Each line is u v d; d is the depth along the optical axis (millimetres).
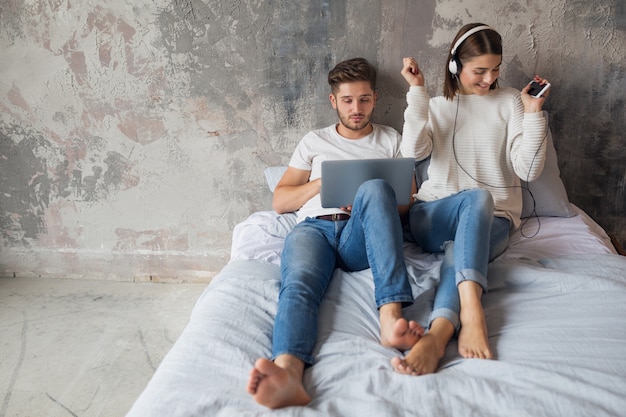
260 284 1759
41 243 2828
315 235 1874
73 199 2740
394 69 2383
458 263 1611
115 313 2496
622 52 2277
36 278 2844
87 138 2633
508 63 2330
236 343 1480
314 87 2445
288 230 2186
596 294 1615
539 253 1954
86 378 2029
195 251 2770
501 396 1204
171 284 2797
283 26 2377
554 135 2406
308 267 1705
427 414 1165
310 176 2262
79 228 2787
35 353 2193
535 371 1280
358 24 2342
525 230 2137
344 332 1537
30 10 2455
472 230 1663
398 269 1599
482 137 2053
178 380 1343
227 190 2650
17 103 2602
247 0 2357
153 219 2738
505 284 1726
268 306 1658
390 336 1418
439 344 1427
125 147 2629
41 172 2711
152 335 2312
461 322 1518
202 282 2805
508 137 2039
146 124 2580
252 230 2217
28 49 2512
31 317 2467
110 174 2682
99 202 2734
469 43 1923
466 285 1562
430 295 1696
